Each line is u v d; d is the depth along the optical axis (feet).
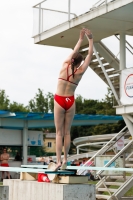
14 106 288.92
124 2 51.31
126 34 63.52
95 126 217.15
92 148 166.81
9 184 38.81
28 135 92.53
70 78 29.78
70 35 61.93
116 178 55.62
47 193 33.32
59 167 31.07
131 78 55.11
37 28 64.85
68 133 30.81
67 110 30.12
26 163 89.45
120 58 61.77
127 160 58.39
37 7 64.75
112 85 60.18
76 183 32.32
